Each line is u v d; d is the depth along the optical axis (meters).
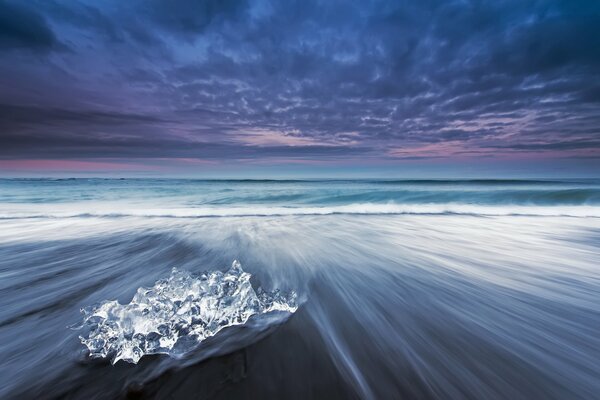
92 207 10.88
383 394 1.62
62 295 3.09
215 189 19.91
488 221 8.33
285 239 5.92
